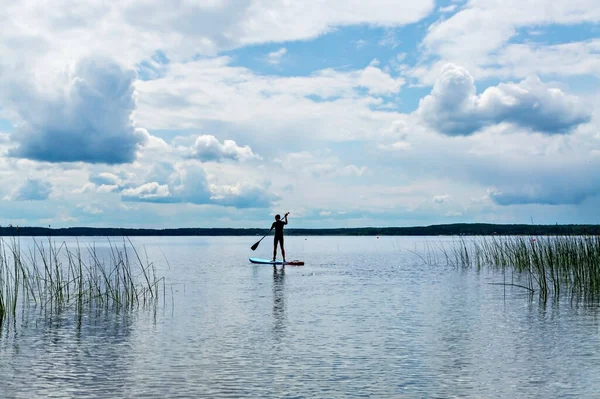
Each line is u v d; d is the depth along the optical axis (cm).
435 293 1980
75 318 1470
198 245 9312
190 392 827
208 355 1051
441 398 800
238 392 827
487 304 1698
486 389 841
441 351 1079
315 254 5212
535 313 1522
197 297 1891
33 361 1005
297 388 846
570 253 2502
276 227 3466
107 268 3244
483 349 1095
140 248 7475
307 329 1305
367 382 877
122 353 1067
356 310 1590
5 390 834
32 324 1381
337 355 1049
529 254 2925
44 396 806
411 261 3938
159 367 964
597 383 868
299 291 2061
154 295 1947
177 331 1286
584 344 1134
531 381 879
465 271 2958
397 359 1020
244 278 2581
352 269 3144
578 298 1817
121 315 1514
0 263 1538
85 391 830
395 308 1628
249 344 1145
